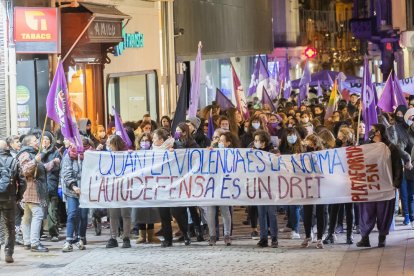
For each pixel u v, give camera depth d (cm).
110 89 2775
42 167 1739
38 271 1530
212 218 1761
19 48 2230
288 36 6912
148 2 3036
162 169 1753
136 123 2278
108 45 2588
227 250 1702
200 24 3544
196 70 2142
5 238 1616
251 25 4362
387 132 1908
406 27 5316
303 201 1712
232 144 1781
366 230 1691
